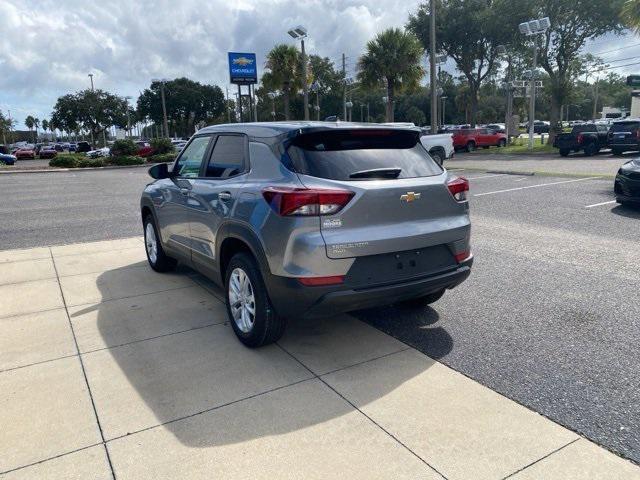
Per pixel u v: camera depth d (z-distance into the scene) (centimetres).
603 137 2423
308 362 375
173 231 527
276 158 367
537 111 8400
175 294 532
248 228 369
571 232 796
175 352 395
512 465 259
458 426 293
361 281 348
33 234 891
